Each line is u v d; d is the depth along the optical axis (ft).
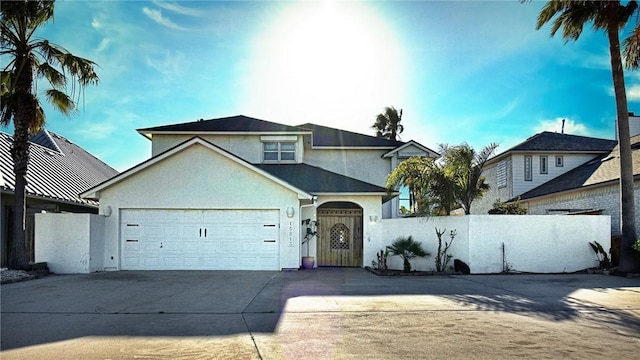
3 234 49.03
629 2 44.62
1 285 37.47
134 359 17.51
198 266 49.34
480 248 45.62
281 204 49.78
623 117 45.65
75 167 72.54
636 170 57.21
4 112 44.24
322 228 55.72
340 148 68.95
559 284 37.63
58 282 39.32
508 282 39.04
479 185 55.26
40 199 52.26
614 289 34.76
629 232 44.14
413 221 50.34
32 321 24.04
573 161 83.61
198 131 63.57
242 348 18.85
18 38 43.78
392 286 36.65
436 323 23.18
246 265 49.47
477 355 17.85
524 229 46.39
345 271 49.42
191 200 49.60
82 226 46.78
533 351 18.39
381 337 20.47
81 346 19.26
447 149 50.03
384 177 69.36
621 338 20.38
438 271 46.21
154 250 49.37
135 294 32.68
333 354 17.99
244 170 49.98
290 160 64.90
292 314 25.45
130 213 49.67
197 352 18.35
